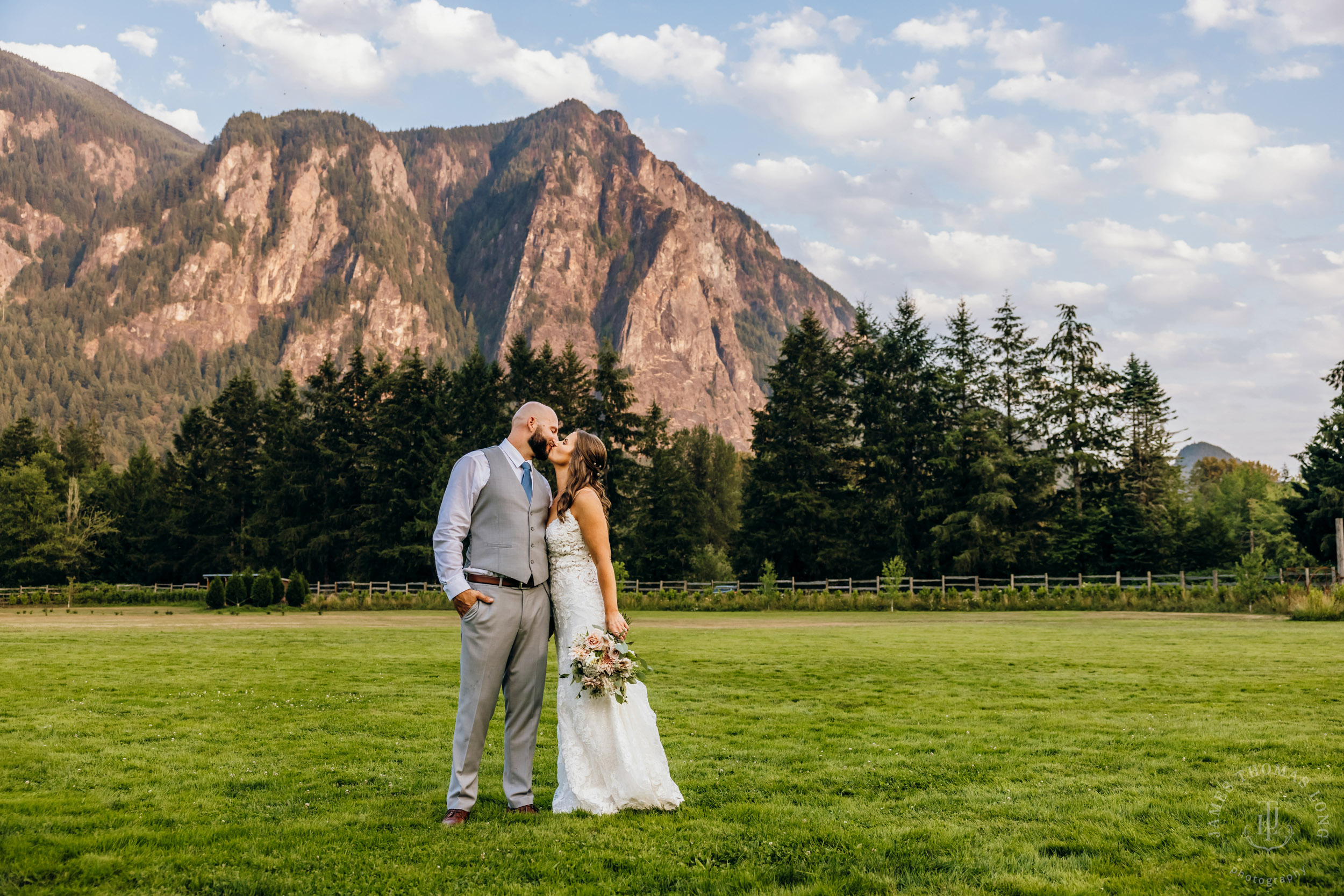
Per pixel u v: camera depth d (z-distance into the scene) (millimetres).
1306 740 6418
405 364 57531
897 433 51469
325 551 56938
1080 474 49000
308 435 59438
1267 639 16891
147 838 4074
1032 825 4332
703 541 64250
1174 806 4625
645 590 43375
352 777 5422
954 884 3516
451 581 4445
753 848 3957
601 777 4621
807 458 51438
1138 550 45844
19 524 63406
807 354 53000
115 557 66438
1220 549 47844
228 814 4543
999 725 7316
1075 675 11109
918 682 10555
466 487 4602
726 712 8125
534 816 4504
